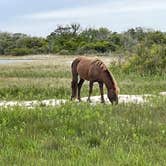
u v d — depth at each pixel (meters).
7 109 13.77
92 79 17.55
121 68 34.94
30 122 12.23
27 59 79.69
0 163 8.12
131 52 37.06
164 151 8.97
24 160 8.34
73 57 78.25
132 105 15.07
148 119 12.63
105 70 16.78
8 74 35.03
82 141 10.00
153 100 16.69
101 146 9.46
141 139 10.07
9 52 101.50
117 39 86.62
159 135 10.55
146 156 8.55
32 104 16.86
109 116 13.09
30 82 26.36
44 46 99.94
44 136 10.55
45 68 43.72
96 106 15.02
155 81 27.72
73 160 8.30
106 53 79.19
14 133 10.91
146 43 35.97
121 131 10.95
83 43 92.06
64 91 21.53
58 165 7.99
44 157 8.59
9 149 9.20
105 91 22.28
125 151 9.03
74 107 14.48
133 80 28.86
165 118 12.84
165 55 33.91
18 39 107.62
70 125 11.72
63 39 100.38
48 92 21.25
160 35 39.84
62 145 9.64
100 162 8.15
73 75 19.05
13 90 22.00
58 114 13.30
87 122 12.03
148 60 33.47
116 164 8.00
